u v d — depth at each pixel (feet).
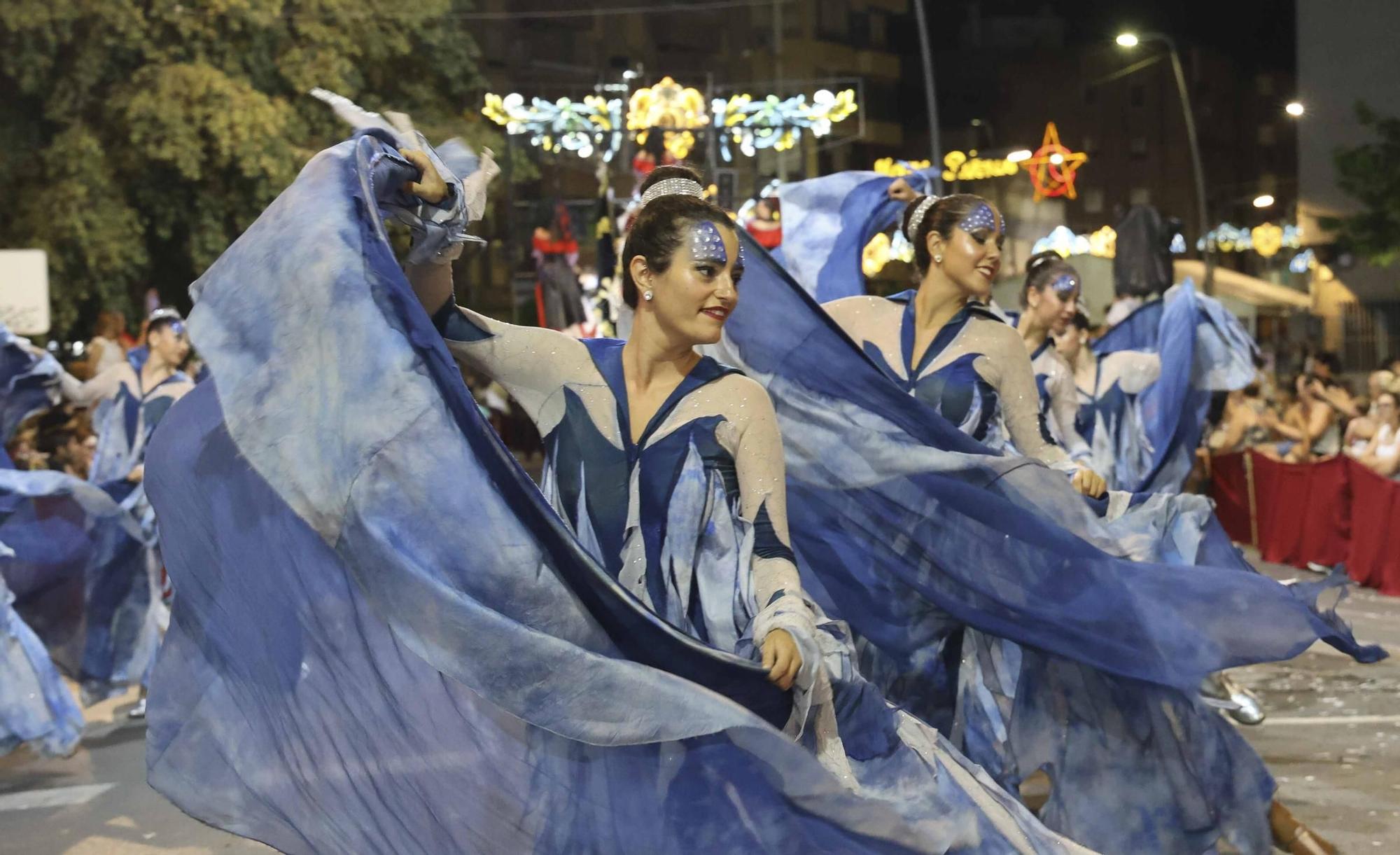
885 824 10.11
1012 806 11.25
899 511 14.99
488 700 9.57
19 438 34.42
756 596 10.49
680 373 10.95
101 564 23.11
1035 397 15.85
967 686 15.31
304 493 9.64
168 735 10.10
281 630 9.93
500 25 151.94
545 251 74.43
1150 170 191.83
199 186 73.82
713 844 9.75
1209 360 24.62
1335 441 51.96
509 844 9.79
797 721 10.11
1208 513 16.02
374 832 9.87
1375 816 17.52
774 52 169.99
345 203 10.05
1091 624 14.70
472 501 9.61
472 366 11.44
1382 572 39.29
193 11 71.10
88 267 71.46
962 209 15.55
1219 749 14.75
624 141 76.48
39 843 18.24
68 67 70.85
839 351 14.93
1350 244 89.51
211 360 9.85
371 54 79.46
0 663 20.85
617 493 10.82
